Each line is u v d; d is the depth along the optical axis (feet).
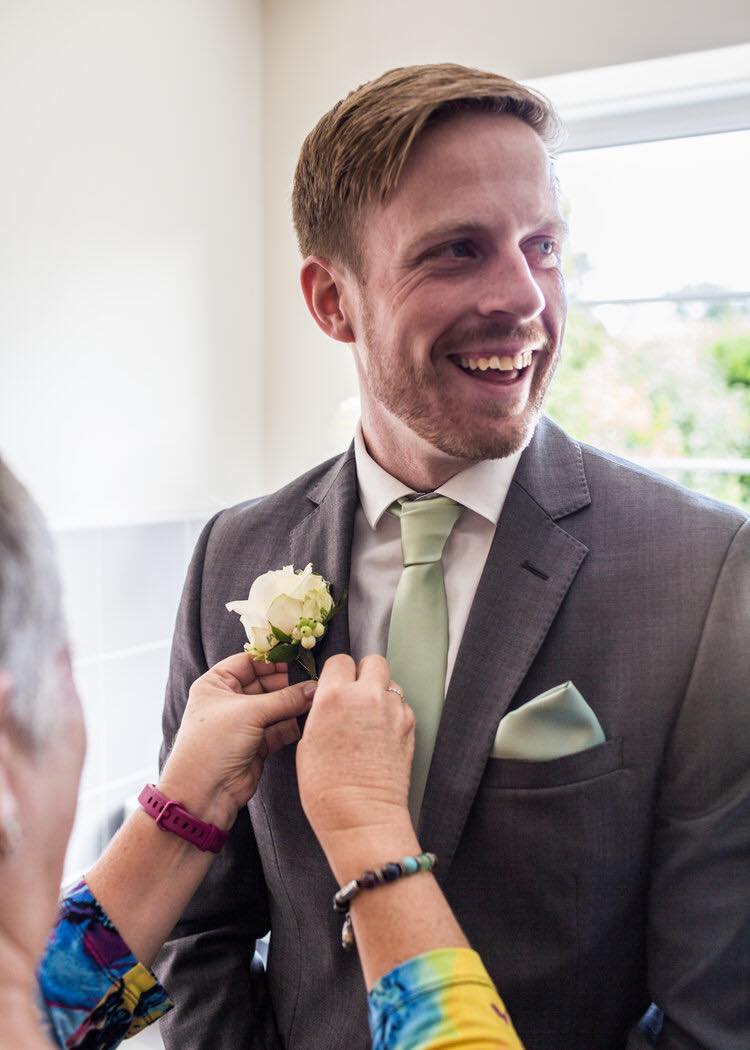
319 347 7.30
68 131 5.68
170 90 6.48
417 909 2.00
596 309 7.03
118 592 6.23
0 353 5.28
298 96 7.27
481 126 2.38
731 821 2.33
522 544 2.61
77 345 5.81
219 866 3.03
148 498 6.44
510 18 6.43
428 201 2.37
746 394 6.61
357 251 2.60
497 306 2.36
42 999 2.08
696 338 6.73
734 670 2.31
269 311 7.54
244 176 7.28
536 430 2.89
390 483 2.87
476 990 1.86
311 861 2.71
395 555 2.85
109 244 6.02
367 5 6.94
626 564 2.52
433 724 2.55
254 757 2.69
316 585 2.64
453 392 2.49
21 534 1.65
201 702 2.70
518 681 2.45
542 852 2.38
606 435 7.09
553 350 2.59
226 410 7.20
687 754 2.36
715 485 6.72
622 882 2.43
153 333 6.43
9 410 5.36
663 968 2.40
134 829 2.63
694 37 5.85
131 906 2.53
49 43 5.52
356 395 7.16
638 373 6.94
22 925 1.67
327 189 2.62
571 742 2.36
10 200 5.31
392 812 2.16
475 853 2.44
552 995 2.43
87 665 5.99
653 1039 2.48
